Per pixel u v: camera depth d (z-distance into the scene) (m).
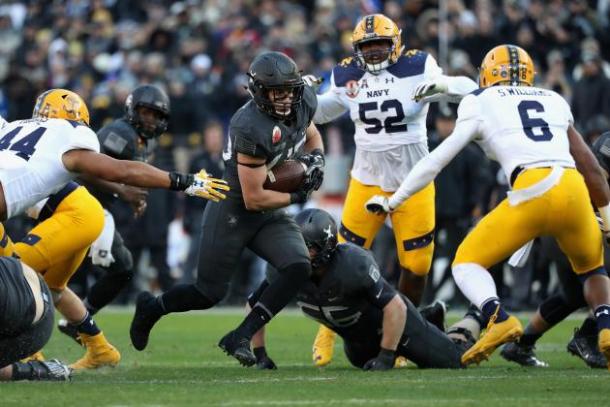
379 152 28.03
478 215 42.16
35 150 21.47
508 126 23.27
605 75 47.41
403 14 57.34
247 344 22.62
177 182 21.47
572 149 23.80
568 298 25.00
